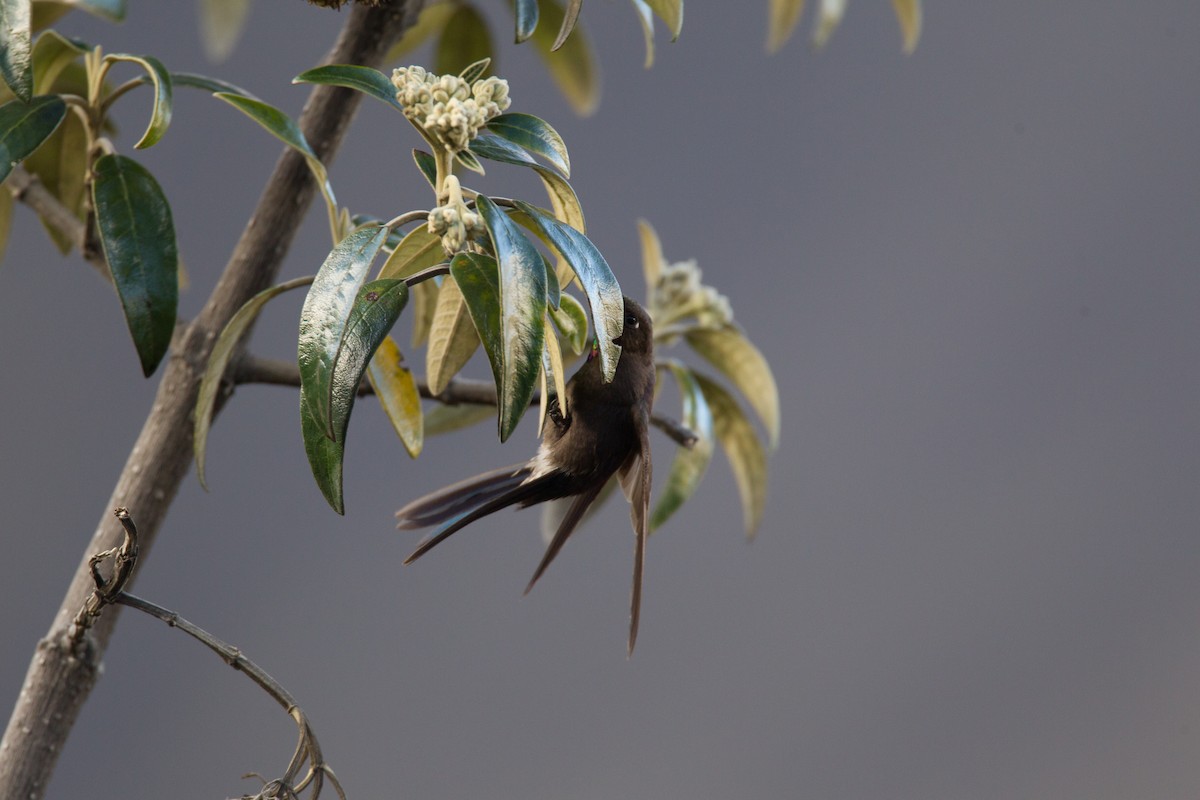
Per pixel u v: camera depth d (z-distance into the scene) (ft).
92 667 9.59
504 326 7.14
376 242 7.50
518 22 9.12
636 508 10.91
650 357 12.04
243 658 8.11
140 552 9.96
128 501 10.02
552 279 8.34
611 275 7.80
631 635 8.68
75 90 12.84
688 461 14.16
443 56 16.47
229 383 10.48
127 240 9.41
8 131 9.59
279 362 10.66
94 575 7.95
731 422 14.96
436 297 11.48
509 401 7.05
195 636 8.08
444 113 8.03
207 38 17.80
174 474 10.18
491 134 8.69
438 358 10.13
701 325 14.46
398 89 8.29
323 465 7.38
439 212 7.62
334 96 11.12
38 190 11.12
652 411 12.34
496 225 7.45
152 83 10.11
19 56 8.92
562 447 11.42
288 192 10.88
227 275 10.69
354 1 10.16
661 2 9.57
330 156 11.10
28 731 9.27
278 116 10.11
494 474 11.60
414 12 11.51
